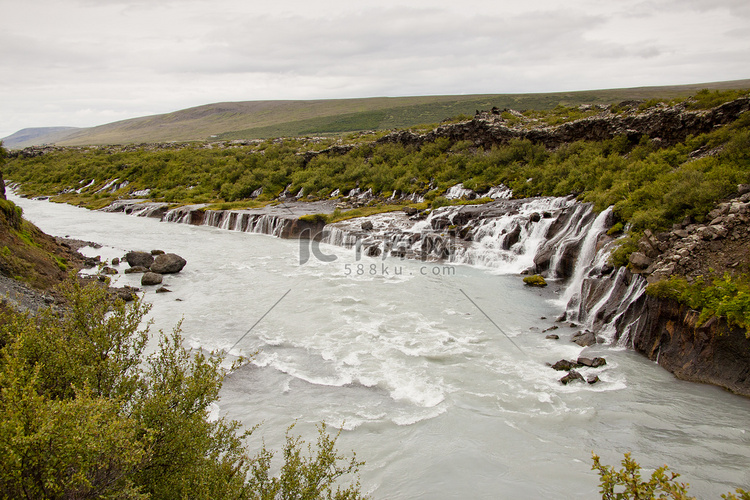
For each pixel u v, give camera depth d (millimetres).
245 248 57812
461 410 20406
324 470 13570
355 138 130125
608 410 20062
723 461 16625
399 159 90000
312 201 85188
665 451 17328
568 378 22516
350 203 78250
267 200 91688
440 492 15602
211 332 29266
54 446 9703
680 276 24656
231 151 141125
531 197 57750
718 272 23734
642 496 10070
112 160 151375
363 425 19469
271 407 20859
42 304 28234
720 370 21312
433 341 27594
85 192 127000
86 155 172750
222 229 75188
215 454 13367
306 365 24766
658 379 22344
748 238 24734
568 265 38750
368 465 17031
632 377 22641
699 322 21922
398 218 62375
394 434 18859
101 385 13852
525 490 15664
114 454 10445
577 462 17000
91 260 46312
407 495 15508
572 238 39938
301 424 19547
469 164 73375
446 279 41000
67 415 9992
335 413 20359
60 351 13891
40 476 9805
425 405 20859
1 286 27891
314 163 102938
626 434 18438
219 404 21094
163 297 36812
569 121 72250
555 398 21125
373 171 85625
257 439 18484
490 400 21156
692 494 15062
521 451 17688
